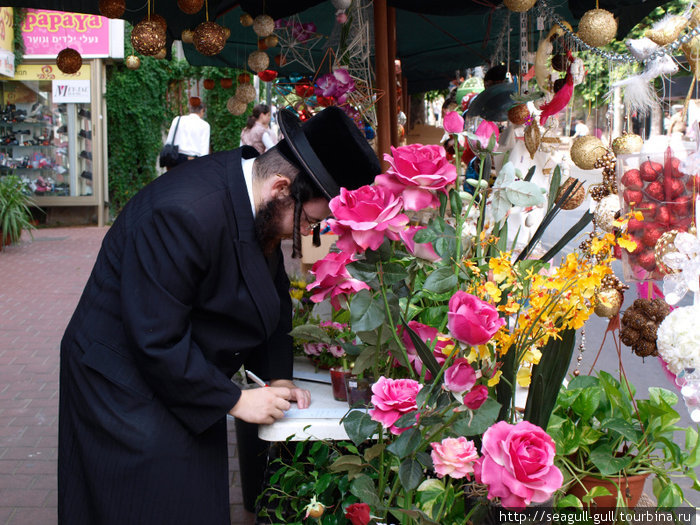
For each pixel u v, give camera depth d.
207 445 1.72
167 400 1.63
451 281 1.33
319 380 2.08
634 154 1.58
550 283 1.29
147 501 1.62
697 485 1.66
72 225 13.13
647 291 1.74
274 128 8.20
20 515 3.11
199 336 1.72
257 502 2.16
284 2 3.12
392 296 1.41
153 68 13.00
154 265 1.60
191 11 2.35
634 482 1.67
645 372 4.53
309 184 1.62
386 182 1.31
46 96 12.41
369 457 1.53
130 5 3.23
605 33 1.70
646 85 1.70
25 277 8.39
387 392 1.34
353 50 3.59
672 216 1.55
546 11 2.21
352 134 1.58
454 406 1.30
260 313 1.72
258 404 1.67
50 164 12.64
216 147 13.36
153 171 13.46
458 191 1.50
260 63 3.05
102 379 1.66
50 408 4.38
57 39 12.17
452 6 3.44
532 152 2.35
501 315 1.39
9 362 5.27
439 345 1.50
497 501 1.44
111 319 1.69
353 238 1.28
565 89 2.14
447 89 8.59
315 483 1.80
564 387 1.81
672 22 1.51
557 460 1.64
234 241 1.66
